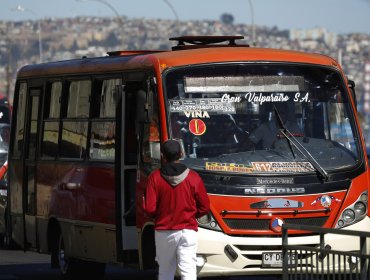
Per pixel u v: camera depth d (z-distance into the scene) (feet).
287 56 77.00
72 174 87.40
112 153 80.79
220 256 71.20
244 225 72.02
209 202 66.80
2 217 121.08
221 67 75.31
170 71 74.49
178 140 73.20
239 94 75.31
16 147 100.27
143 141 75.72
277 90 76.02
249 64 75.97
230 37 85.81
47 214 92.27
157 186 65.36
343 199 74.28
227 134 74.08
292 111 75.92
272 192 72.43
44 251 93.40
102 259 82.79
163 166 65.51
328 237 72.90
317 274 63.72
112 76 81.92
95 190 83.41
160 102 73.87
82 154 86.02
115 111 80.48
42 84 94.79
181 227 65.10
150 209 65.26
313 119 76.28
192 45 83.92
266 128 74.84
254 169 72.79
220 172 72.33
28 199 97.04
